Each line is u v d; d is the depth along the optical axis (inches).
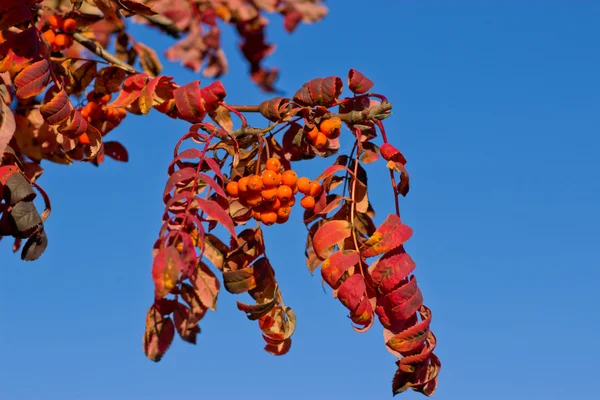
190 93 77.6
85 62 91.2
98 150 87.8
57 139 89.4
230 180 77.5
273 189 74.1
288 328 79.2
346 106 85.1
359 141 79.2
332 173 75.5
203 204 64.7
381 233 69.8
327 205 79.7
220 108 79.5
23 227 71.6
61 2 98.7
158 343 73.7
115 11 94.8
